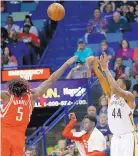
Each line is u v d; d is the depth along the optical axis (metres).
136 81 16.88
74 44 21.17
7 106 9.29
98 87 16.44
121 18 20.75
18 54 20.19
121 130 10.39
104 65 10.15
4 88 17.02
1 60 19.36
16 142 9.16
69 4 22.48
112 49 18.97
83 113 16.28
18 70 17.84
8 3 23.06
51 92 16.70
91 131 12.16
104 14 21.09
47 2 22.98
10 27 21.17
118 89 10.09
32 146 14.81
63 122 16.36
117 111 10.39
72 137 12.24
